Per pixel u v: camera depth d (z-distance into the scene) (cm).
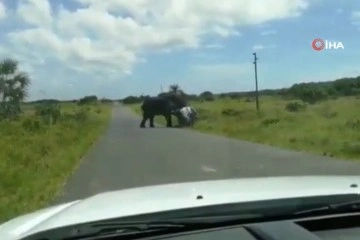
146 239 252
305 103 6266
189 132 3650
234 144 2453
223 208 278
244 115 5056
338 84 8250
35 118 3981
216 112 5884
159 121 5847
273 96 11269
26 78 4256
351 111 4350
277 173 1409
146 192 354
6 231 322
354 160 1675
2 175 1326
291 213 269
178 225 262
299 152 1977
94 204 323
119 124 5297
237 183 357
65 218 289
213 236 244
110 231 262
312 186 322
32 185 1242
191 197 308
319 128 2981
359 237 250
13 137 2467
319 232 256
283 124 3484
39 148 2053
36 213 373
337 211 272
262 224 250
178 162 1709
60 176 1403
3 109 4153
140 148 2289
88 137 2984
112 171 1503
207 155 1928
